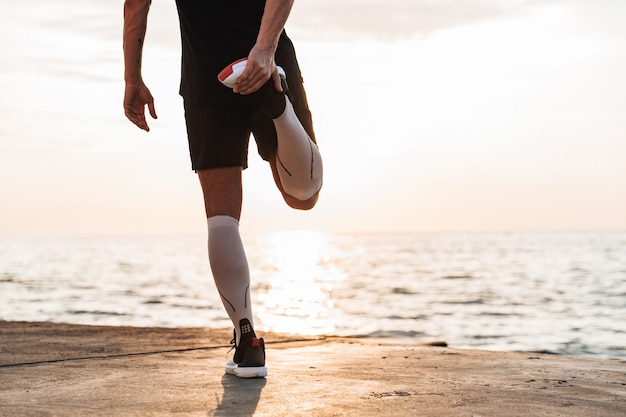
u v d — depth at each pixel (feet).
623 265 199.41
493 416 5.75
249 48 7.30
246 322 7.56
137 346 10.61
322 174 7.36
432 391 6.84
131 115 8.17
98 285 119.96
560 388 7.11
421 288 114.73
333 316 67.26
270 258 346.95
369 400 6.36
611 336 44.91
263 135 7.43
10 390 6.88
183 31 7.60
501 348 39.27
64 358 9.24
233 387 6.99
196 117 7.41
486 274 160.45
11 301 79.20
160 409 5.95
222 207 7.49
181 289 108.37
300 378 7.59
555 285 115.96
